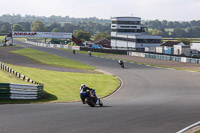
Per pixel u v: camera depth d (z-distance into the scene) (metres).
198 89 44.88
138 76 63.59
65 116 19.44
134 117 19.66
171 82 53.81
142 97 36.88
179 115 20.91
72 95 37.72
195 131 15.95
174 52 130.62
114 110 22.95
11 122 16.91
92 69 78.00
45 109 22.94
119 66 86.50
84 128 15.85
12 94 30.08
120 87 48.12
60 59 107.19
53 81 50.34
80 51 157.88
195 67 82.50
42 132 14.73
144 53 121.31
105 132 15.12
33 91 32.16
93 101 25.58
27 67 73.88
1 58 100.00
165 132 15.52
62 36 190.25
